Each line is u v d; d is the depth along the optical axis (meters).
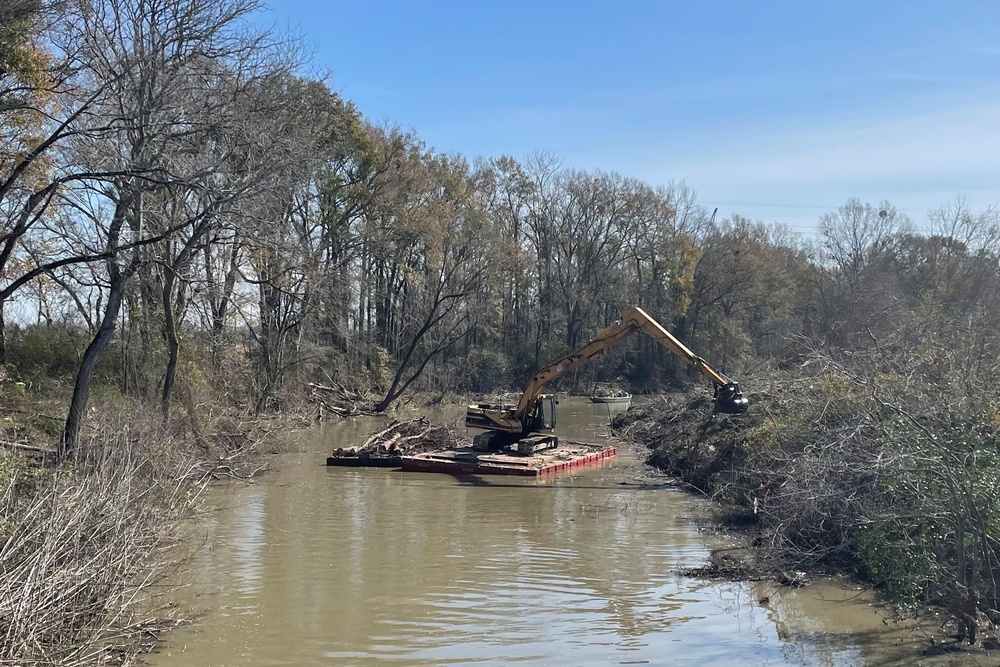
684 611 10.19
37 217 17.61
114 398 21.19
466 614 10.06
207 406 24.33
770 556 12.01
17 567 7.43
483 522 15.61
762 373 26.98
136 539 9.17
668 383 61.69
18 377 22.30
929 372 12.80
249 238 18.44
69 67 17.05
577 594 10.92
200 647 8.87
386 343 51.03
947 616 9.12
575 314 64.06
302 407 34.47
